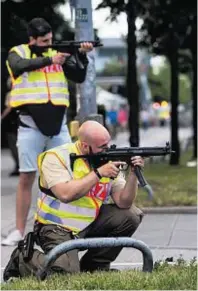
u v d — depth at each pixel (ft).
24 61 29.14
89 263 22.04
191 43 68.18
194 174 54.13
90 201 21.11
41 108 29.73
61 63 28.76
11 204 42.39
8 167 69.31
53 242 20.86
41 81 29.68
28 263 21.25
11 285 19.86
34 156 30.19
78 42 28.78
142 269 21.56
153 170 58.75
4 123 60.13
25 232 32.83
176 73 65.05
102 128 20.66
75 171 20.70
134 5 52.70
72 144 21.06
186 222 35.53
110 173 20.21
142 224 34.88
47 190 21.11
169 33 65.00
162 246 29.86
